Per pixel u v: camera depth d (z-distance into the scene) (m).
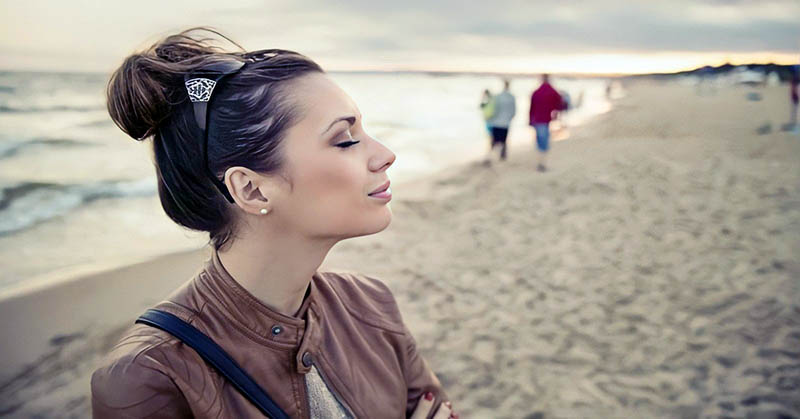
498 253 6.66
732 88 57.12
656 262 6.12
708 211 8.02
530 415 3.63
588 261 6.26
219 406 0.74
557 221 7.95
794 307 4.87
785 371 3.96
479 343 4.52
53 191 11.16
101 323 4.93
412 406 1.03
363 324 0.96
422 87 72.56
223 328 0.77
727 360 4.15
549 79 11.75
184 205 0.76
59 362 4.32
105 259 6.71
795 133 16.14
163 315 0.75
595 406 3.70
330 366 0.86
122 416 0.67
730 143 14.98
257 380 0.78
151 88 0.71
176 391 0.70
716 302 5.07
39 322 4.91
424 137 21.30
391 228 7.78
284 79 0.72
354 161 0.73
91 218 9.04
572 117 29.31
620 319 4.85
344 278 1.00
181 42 0.78
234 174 0.71
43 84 45.09
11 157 15.81
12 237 7.96
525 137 20.00
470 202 9.30
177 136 0.73
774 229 7.03
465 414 3.65
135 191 11.12
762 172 10.45
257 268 0.77
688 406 3.67
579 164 12.51
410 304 5.26
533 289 5.54
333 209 0.73
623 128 21.75
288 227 0.74
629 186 9.89
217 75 0.71
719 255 6.23
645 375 4.02
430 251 6.78
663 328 4.66
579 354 4.32
